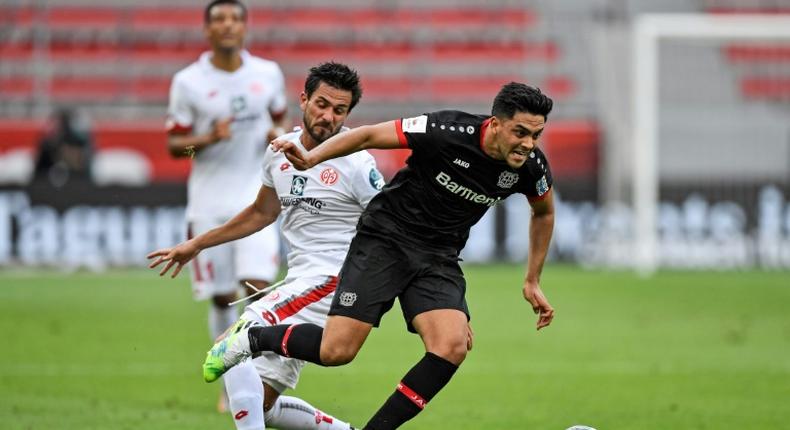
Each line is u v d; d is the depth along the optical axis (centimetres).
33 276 6525
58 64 9050
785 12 9756
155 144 7800
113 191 6712
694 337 4434
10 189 6644
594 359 3881
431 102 9162
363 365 3738
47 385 3241
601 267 7294
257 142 3247
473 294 5812
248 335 2062
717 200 7319
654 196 6950
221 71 3209
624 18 9688
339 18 9738
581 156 8094
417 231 2072
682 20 6919
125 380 3353
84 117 7906
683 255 7300
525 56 9475
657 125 8606
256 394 2133
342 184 2220
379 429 1981
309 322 2208
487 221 7188
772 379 3466
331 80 2138
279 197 2258
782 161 8469
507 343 4259
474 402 3061
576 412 2911
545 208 2162
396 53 9494
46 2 9350
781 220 7338
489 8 9850
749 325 4791
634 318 4988
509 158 1966
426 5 9912
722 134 8550
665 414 2883
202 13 9594
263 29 9544
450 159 2016
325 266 2238
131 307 5216
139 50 9288
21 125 7844
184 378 3406
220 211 3186
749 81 9238
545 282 6388
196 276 3131
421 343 4278
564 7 9962
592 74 9319
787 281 6594
